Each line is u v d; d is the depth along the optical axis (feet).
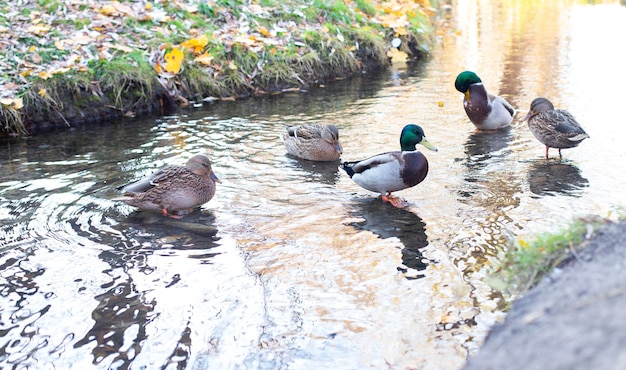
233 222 18.16
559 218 17.35
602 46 41.39
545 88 32.22
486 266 14.97
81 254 16.28
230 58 33.35
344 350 12.06
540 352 6.59
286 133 24.52
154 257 16.08
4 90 27.04
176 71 30.94
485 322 12.63
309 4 39.06
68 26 31.94
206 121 28.32
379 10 43.09
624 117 26.66
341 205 19.24
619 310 6.69
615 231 9.62
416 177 19.04
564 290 7.94
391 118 28.17
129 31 32.76
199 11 35.68
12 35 30.14
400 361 11.64
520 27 50.08
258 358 11.91
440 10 59.11
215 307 13.70
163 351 12.23
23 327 13.11
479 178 20.93
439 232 16.99
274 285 14.55
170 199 18.53
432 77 35.70
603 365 5.84
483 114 25.77
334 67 35.91
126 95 29.73
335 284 14.51
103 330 12.96
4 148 25.12
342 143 24.91
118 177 21.66
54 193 20.35
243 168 22.62
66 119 28.14
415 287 14.20
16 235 17.39
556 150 23.54
